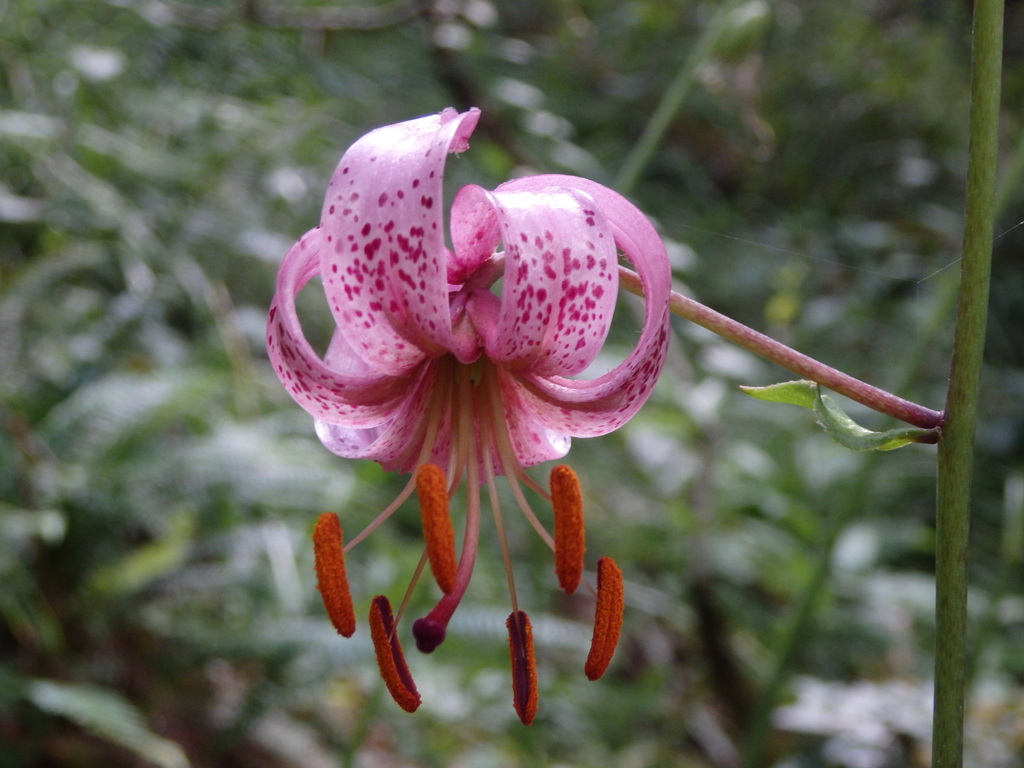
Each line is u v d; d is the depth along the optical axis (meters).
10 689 0.23
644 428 0.36
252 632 0.27
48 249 0.34
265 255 0.36
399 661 0.12
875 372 0.51
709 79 0.30
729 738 0.34
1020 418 0.49
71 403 0.29
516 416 0.12
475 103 0.48
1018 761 0.28
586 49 0.63
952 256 0.59
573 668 0.35
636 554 0.38
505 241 0.10
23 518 0.26
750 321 0.53
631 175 0.25
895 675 0.34
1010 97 0.68
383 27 0.43
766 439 0.45
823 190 0.67
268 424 0.32
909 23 0.73
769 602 0.39
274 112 0.40
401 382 0.12
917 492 0.47
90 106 0.39
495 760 0.29
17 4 0.39
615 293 0.11
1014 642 0.38
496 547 0.35
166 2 0.41
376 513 0.32
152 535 0.31
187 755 0.27
